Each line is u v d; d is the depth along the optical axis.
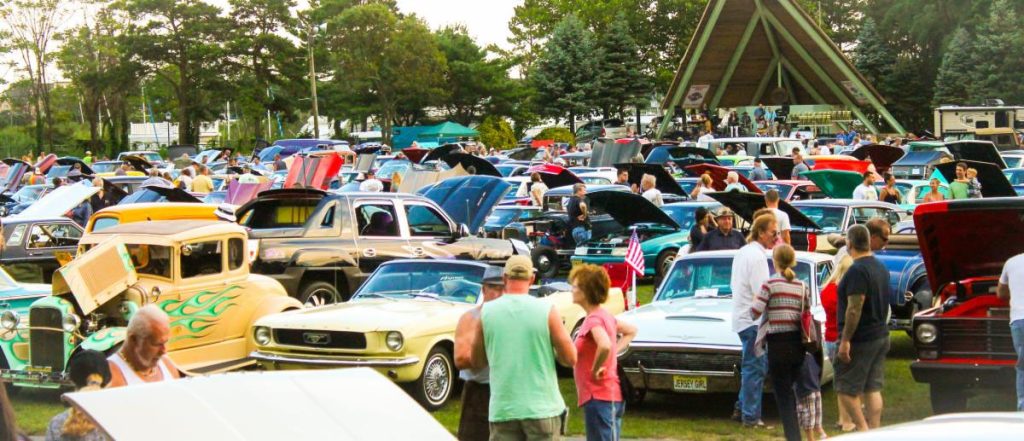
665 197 29.41
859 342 11.05
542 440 8.52
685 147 45.38
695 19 106.19
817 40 62.66
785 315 10.84
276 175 41.81
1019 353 10.83
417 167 38.81
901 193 30.84
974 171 25.16
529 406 8.52
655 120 75.06
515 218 27.17
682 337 12.72
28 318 14.03
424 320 13.26
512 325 8.59
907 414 12.77
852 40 113.38
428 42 88.00
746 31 64.81
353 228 18.48
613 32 90.69
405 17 90.06
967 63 87.81
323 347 13.28
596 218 25.39
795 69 68.38
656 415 13.12
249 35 85.06
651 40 106.94
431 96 88.81
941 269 12.66
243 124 106.00
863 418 11.20
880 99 64.00
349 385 5.21
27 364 13.90
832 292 12.58
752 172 34.66
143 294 13.71
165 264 14.08
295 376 5.19
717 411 13.32
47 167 49.81
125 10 83.00
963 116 62.94
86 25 83.06
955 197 25.09
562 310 14.76
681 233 24.33
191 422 4.60
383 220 18.92
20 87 89.50
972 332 11.76
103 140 90.69
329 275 18.11
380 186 29.58
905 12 100.56
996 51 85.75
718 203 25.12
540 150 53.97
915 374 11.87
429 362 13.27
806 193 31.05
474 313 9.23
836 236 20.25
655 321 13.18
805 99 71.19
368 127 107.38
